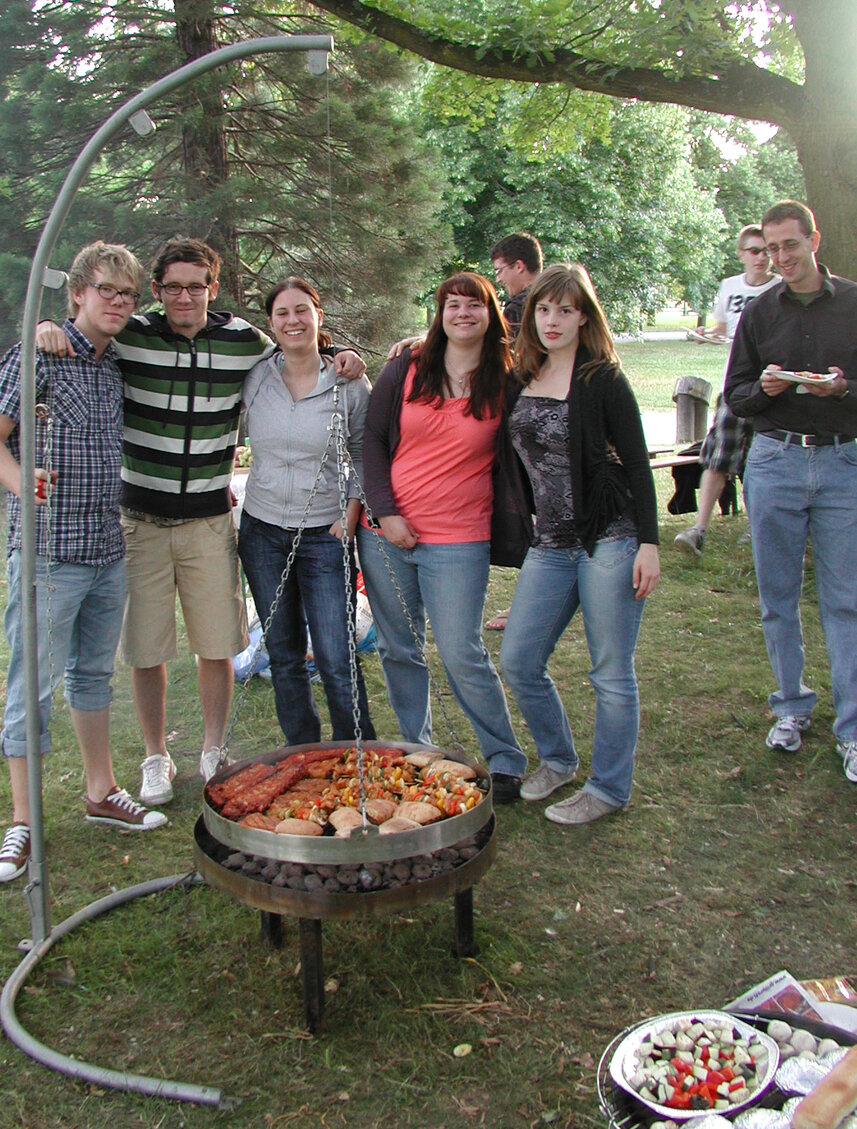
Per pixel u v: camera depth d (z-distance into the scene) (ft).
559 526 10.70
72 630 10.68
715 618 18.25
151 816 11.18
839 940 8.98
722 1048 6.77
